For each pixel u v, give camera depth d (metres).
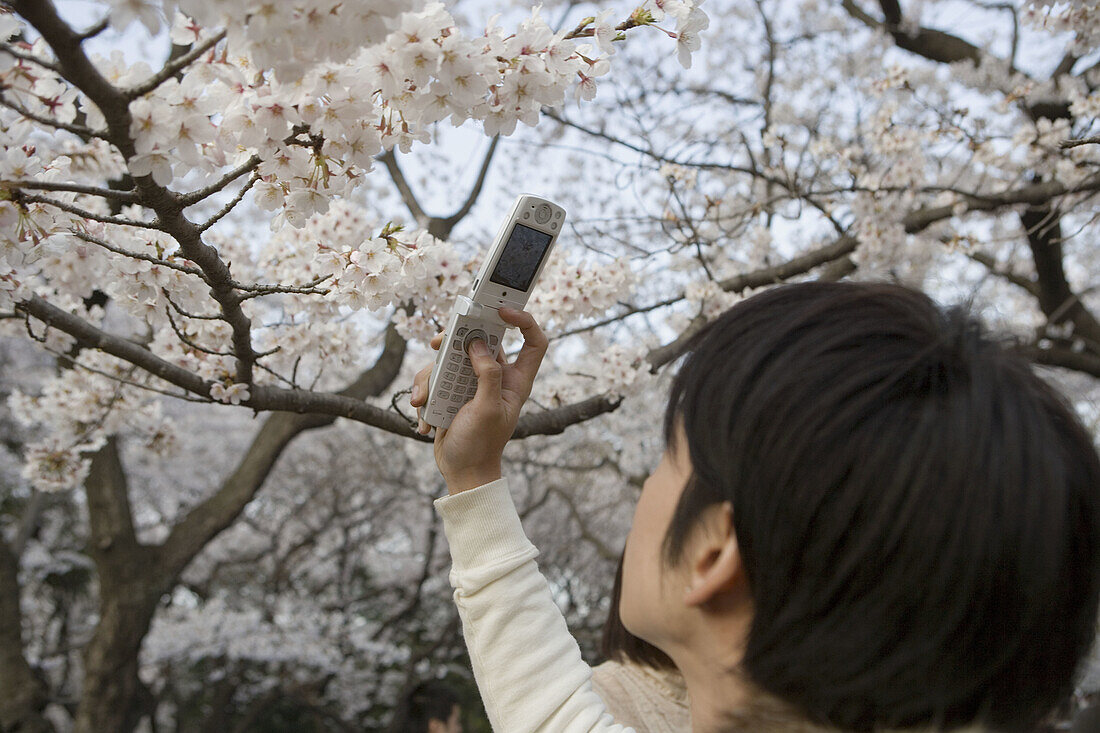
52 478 2.77
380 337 3.45
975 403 0.56
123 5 0.83
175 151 1.05
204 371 2.06
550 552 10.41
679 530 0.66
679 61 1.40
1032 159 3.94
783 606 0.57
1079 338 5.54
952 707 0.56
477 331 1.03
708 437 0.62
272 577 9.65
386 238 1.61
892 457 0.54
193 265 1.67
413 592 11.02
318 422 5.10
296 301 2.18
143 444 2.96
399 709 3.56
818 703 0.57
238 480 5.19
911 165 3.94
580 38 1.38
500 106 1.26
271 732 11.13
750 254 4.63
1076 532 0.57
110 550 5.17
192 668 10.34
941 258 5.60
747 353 0.62
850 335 0.60
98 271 1.73
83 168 1.52
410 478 9.38
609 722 0.75
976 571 0.53
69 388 2.72
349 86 1.12
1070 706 0.60
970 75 4.80
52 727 5.95
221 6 0.83
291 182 1.28
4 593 5.85
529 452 7.04
